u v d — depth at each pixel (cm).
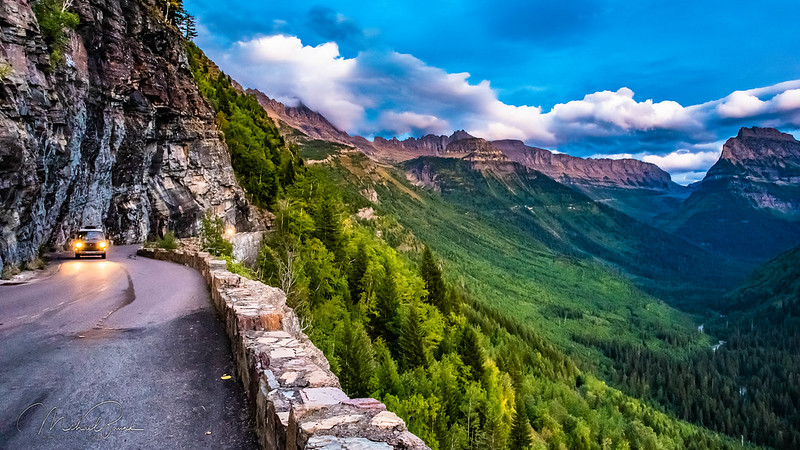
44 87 2822
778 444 14612
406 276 8606
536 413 8731
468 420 5434
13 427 688
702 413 16488
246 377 867
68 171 3528
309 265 5766
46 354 1037
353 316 5931
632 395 16938
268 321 1027
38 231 2978
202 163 6606
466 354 6625
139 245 5122
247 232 7188
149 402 809
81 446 645
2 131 2314
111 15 4662
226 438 695
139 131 5181
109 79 4566
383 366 4834
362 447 461
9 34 2492
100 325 1314
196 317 1439
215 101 8381
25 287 1989
